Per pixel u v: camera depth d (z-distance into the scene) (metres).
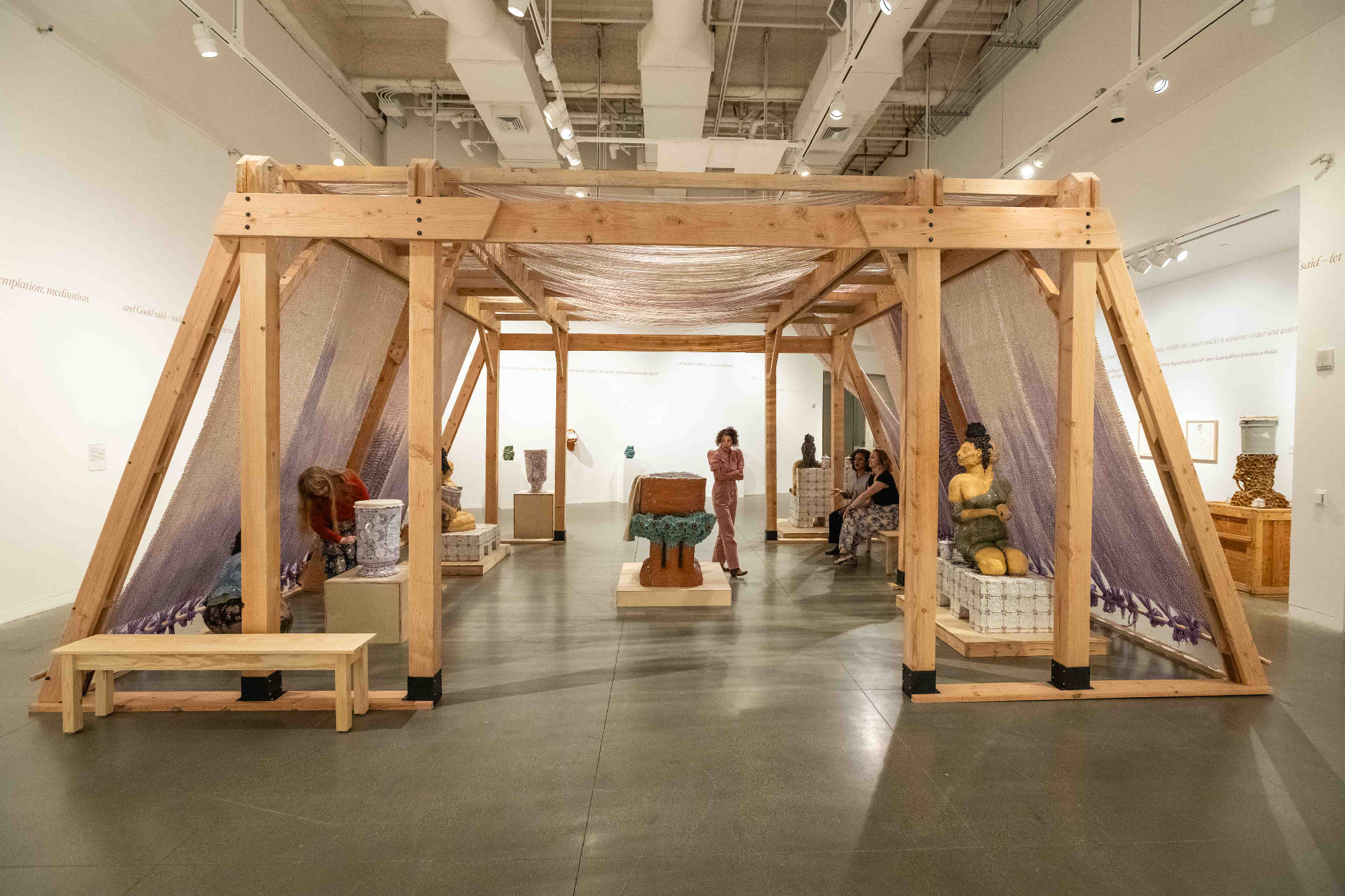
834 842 2.31
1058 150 7.66
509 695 3.62
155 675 3.94
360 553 4.68
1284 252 6.62
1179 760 2.91
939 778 2.76
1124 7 6.54
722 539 6.70
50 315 5.21
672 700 3.57
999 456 5.21
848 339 7.83
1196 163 5.81
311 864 2.18
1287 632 4.75
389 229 3.42
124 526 3.41
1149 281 7.93
